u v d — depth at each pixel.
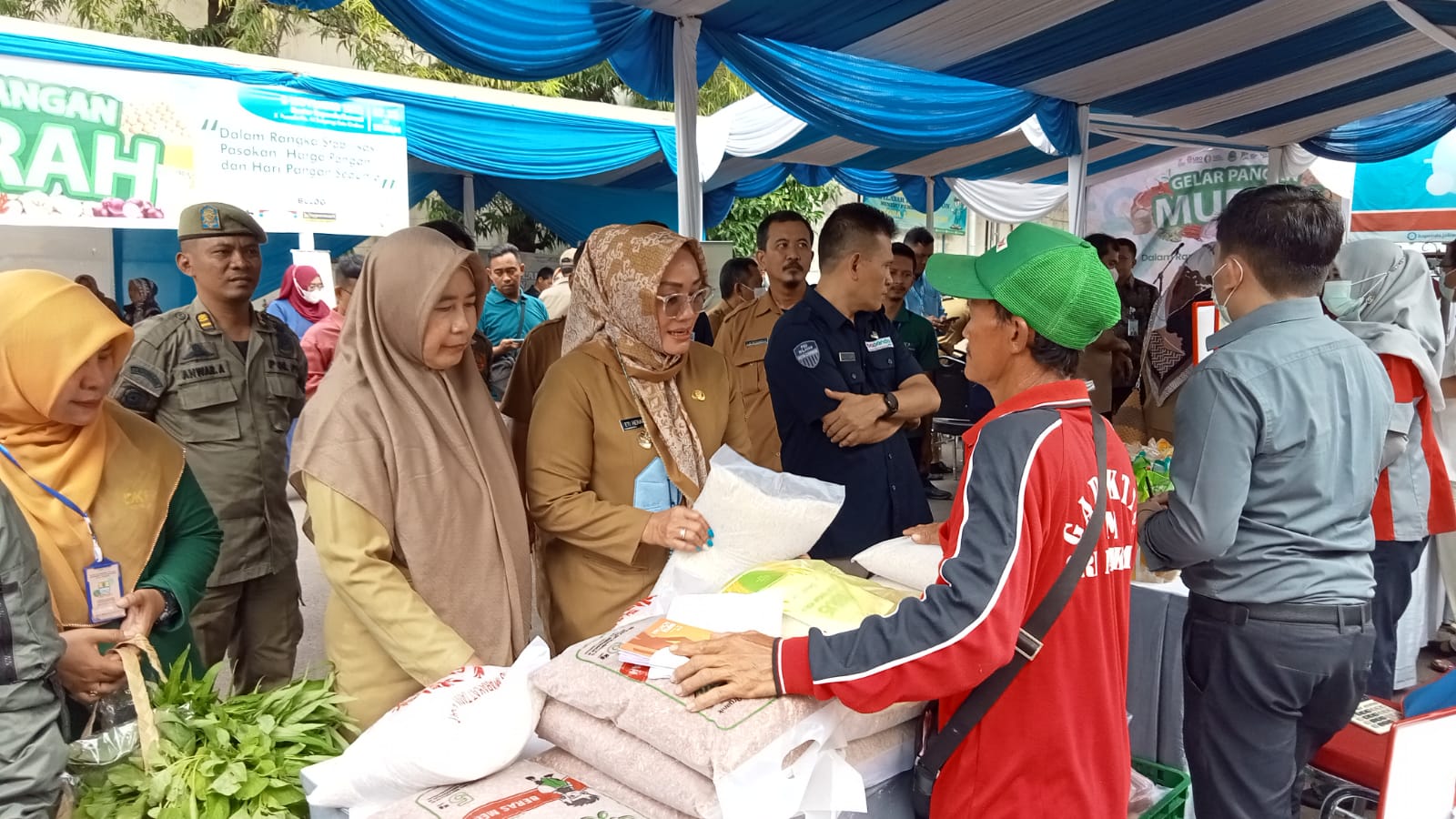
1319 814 2.50
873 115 4.18
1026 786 1.34
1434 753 1.84
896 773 1.48
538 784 1.30
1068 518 1.31
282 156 4.32
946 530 1.43
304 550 5.48
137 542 1.81
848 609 1.49
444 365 1.69
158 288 6.43
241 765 1.41
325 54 9.91
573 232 8.29
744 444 2.23
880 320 2.84
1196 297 3.47
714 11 3.33
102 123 3.91
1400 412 2.60
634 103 11.26
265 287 6.90
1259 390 1.72
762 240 3.97
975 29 3.58
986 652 1.21
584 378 1.96
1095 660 1.36
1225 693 1.84
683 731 1.20
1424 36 3.92
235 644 2.86
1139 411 3.66
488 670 1.45
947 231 13.26
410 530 1.63
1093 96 4.73
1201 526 1.73
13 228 5.68
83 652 1.56
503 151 6.00
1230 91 4.64
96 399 1.66
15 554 1.26
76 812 1.40
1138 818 1.62
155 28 8.33
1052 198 9.00
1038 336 1.39
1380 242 2.87
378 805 1.34
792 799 1.20
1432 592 3.70
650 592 1.96
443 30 3.02
